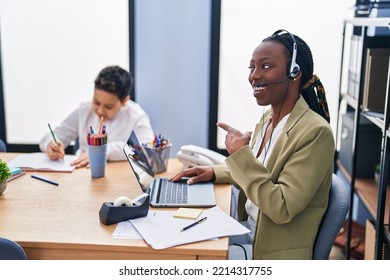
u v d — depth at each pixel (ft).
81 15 9.29
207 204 5.02
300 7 8.87
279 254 4.80
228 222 4.58
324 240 4.73
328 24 8.86
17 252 3.90
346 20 8.19
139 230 4.36
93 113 7.85
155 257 4.13
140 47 9.24
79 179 6.02
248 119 9.47
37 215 4.79
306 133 4.68
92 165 6.04
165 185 5.68
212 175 5.84
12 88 9.70
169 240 4.16
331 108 9.19
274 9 8.95
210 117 9.46
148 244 4.12
